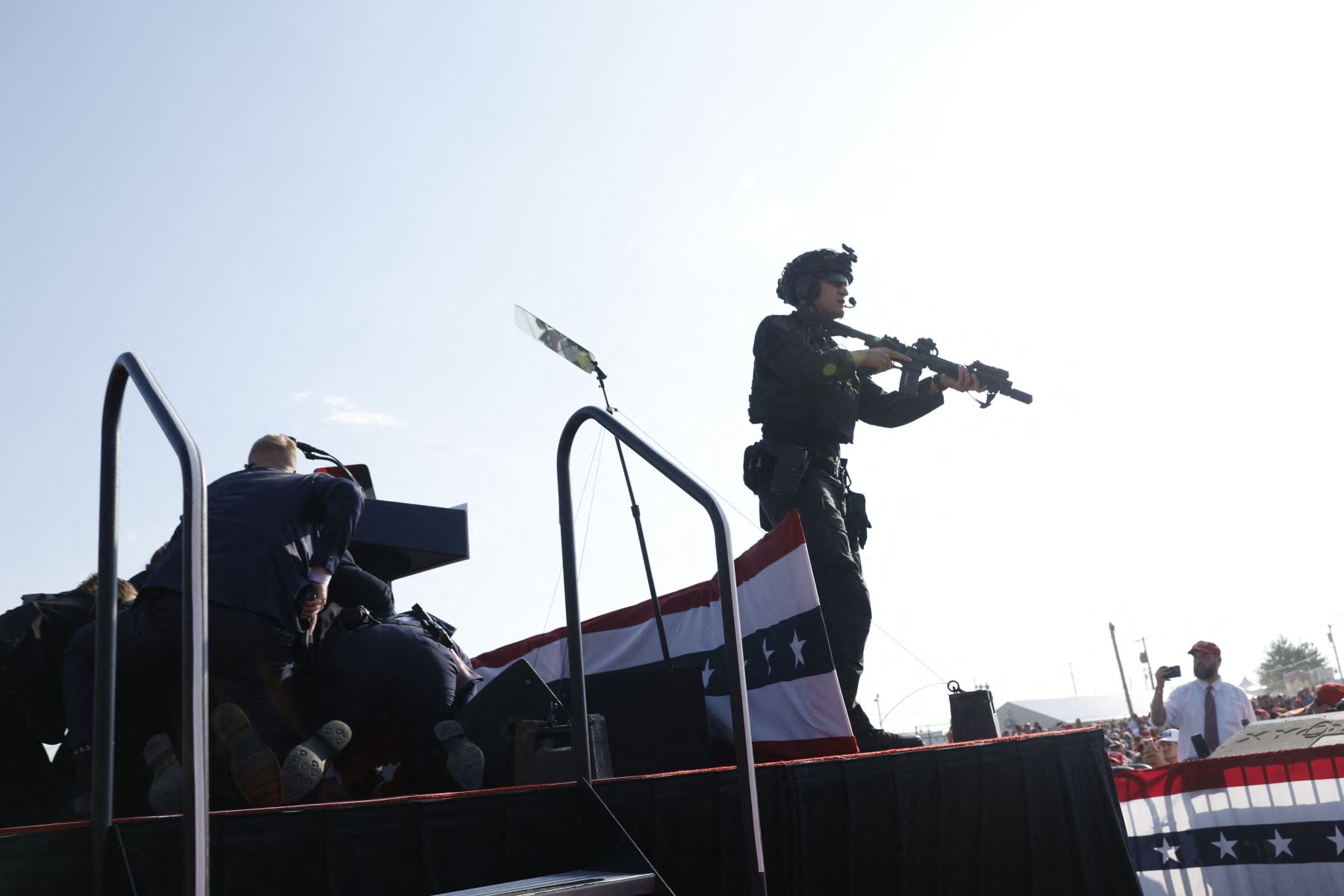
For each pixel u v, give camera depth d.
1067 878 3.71
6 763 3.61
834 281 5.25
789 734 4.38
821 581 4.74
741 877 2.81
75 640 3.26
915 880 3.22
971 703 4.84
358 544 4.78
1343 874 5.80
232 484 3.46
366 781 3.68
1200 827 6.34
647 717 3.56
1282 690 103.69
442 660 3.76
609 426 2.66
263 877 2.17
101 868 2.00
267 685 3.30
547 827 2.57
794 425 4.98
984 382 5.45
